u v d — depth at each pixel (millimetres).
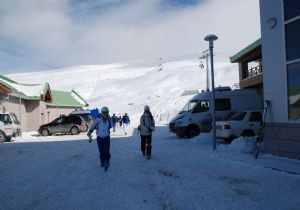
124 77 137250
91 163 11516
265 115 11398
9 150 17109
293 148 10258
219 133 15695
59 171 10141
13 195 7332
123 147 16469
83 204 6480
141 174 9203
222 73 100438
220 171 9172
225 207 5992
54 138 26047
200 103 19234
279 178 8039
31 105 35875
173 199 6605
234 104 19234
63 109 45844
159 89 91812
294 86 10305
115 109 67500
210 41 13945
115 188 7660
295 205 5984
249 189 7164
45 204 6574
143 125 12086
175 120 19562
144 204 6324
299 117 10109
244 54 27844
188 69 119938
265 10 11453
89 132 10312
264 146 11602
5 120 23297
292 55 10375
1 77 36031
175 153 13156
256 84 27188
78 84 123938
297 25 10211
